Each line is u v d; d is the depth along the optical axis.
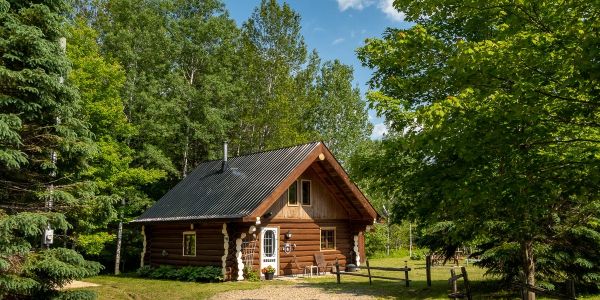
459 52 6.80
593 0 5.76
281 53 38.94
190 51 34.84
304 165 20.88
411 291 16.25
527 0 6.44
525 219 8.49
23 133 11.02
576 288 14.96
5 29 10.49
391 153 8.66
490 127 6.79
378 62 10.14
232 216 19.00
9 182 10.77
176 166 35.22
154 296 16.19
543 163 7.26
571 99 6.39
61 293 10.74
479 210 8.47
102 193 25.06
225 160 25.23
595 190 7.20
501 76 6.64
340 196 23.94
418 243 17.25
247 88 36.78
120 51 31.88
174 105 31.33
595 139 7.38
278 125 34.91
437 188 7.99
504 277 15.20
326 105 40.75
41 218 9.84
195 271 20.45
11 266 9.87
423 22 10.41
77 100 11.80
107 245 30.64
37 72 10.52
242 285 18.39
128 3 33.75
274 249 21.45
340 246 24.11
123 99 30.59
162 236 23.70
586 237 13.82
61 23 11.78
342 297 15.20
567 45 6.24
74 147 11.29
